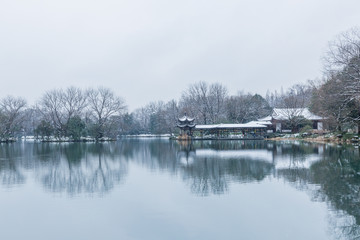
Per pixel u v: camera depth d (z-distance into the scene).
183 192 13.29
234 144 49.41
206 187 14.22
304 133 59.94
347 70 37.16
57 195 13.15
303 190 13.24
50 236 8.65
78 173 19.09
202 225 9.23
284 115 69.25
